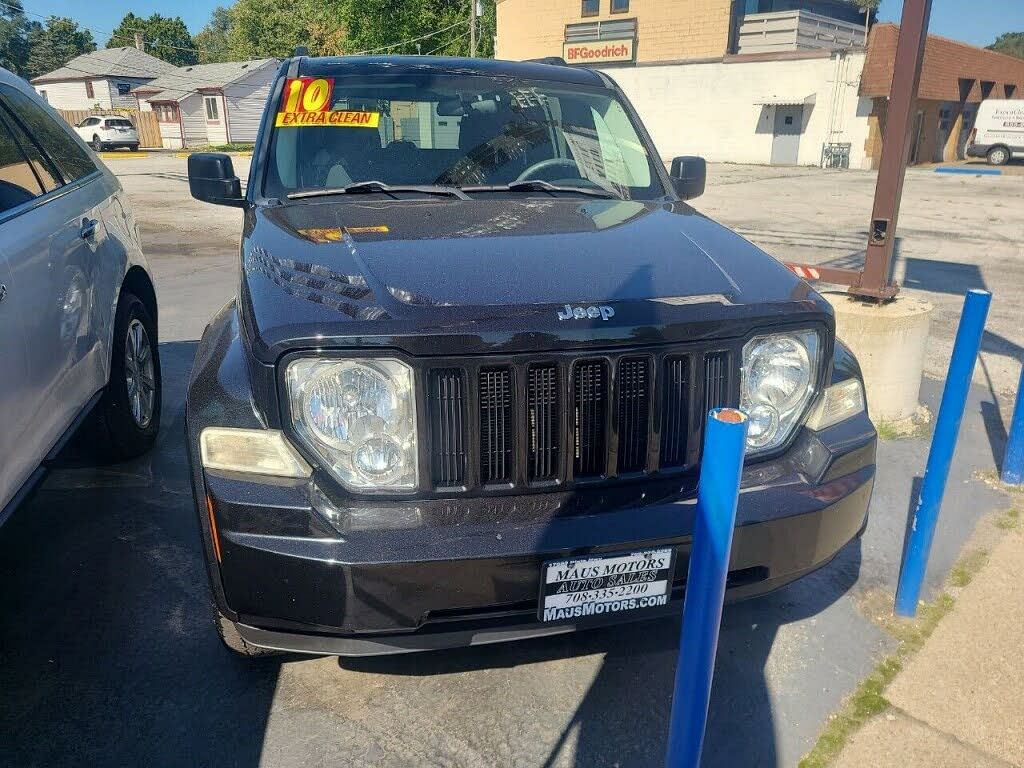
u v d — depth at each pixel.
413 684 2.61
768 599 3.08
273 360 2.04
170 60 81.31
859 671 2.69
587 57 34.72
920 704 2.54
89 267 3.45
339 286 2.25
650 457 2.21
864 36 37.84
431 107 3.54
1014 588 3.15
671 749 1.78
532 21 36.19
